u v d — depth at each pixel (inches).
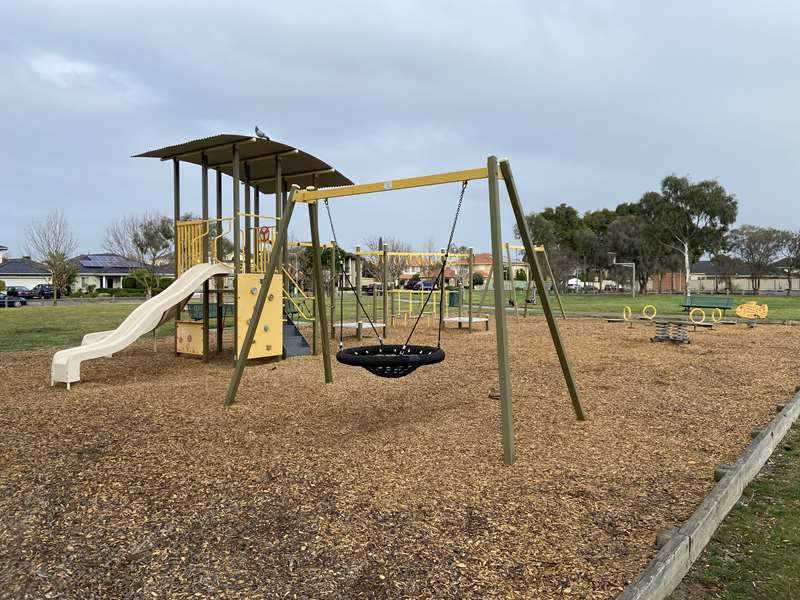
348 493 148.7
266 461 173.8
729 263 2397.9
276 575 109.2
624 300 1461.6
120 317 848.3
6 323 733.9
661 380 309.3
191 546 120.5
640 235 2202.3
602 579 107.7
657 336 482.9
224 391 280.5
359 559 115.1
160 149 382.9
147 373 343.9
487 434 206.1
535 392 279.3
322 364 367.2
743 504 149.3
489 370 344.5
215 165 430.9
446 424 219.8
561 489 153.3
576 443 195.6
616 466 172.2
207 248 398.9
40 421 218.2
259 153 393.7
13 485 153.2
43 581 107.4
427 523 131.5
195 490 150.6
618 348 440.8
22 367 366.0
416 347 250.5
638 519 134.7
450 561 114.4
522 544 121.8
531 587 105.2
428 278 1660.9
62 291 1840.6
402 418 229.5
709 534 129.2
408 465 171.5
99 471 163.9
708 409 244.1
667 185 1957.4
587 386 293.7
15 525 130.4
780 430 204.7
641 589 98.0
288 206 251.4
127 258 1850.4
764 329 590.6
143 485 153.9
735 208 1924.2
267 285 253.4
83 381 316.5
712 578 112.6
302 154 394.3
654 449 189.5
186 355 420.8
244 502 142.8
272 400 261.1
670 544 113.1
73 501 143.3
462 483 157.0
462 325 653.9
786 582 110.7
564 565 113.0
